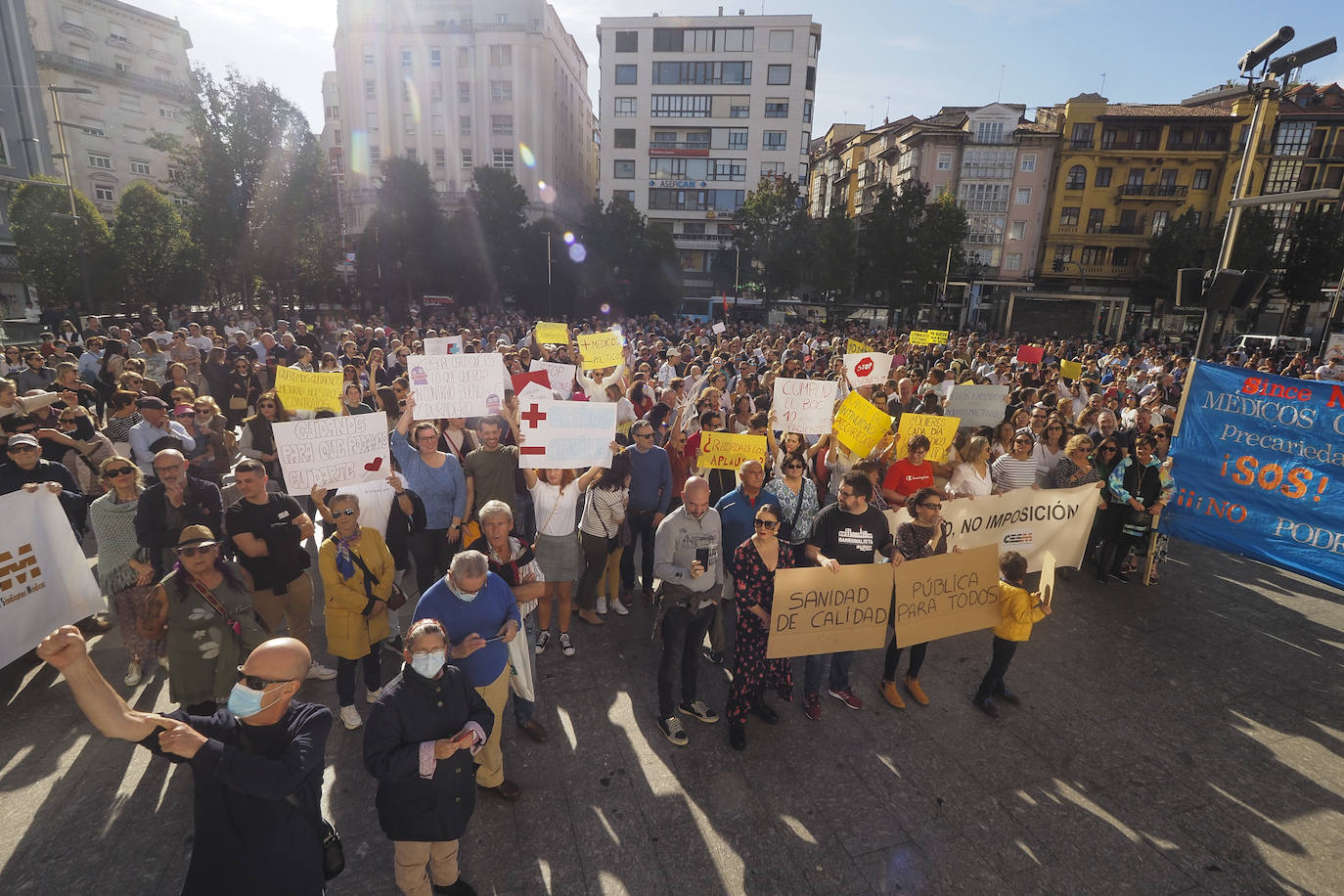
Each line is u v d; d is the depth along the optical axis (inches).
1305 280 1889.8
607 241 2062.0
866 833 145.7
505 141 2411.4
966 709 193.9
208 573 145.6
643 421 243.3
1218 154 2065.7
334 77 2613.2
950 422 264.2
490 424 227.3
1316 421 256.8
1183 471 292.8
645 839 142.5
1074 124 2135.8
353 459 205.3
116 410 270.4
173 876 129.1
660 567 176.1
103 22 2284.7
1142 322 2095.2
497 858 136.6
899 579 178.9
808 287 2319.1
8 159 1456.7
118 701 81.6
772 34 2578.7
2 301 1441.9
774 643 168.7
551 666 209.0
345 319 1594.5
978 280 2151.8
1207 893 133.0
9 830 138.5
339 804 149.4
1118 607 262.2
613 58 2655.0
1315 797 161.0
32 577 182.2
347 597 163.9
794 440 234.1
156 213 1433.3
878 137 2586.1
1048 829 148.4
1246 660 224.1
